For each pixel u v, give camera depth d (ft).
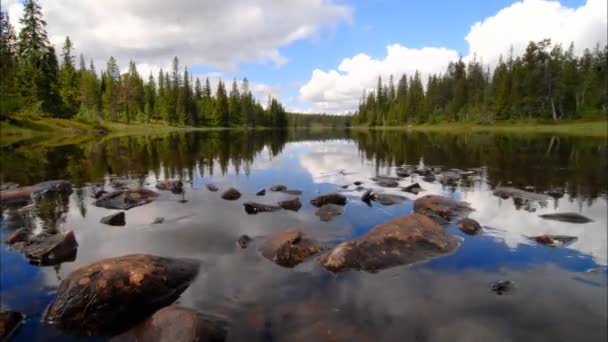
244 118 357.82
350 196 37.96
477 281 17.72
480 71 294.87
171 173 56.24
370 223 28.09
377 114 384.27
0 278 18.53
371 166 64.59
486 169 57.47
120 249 22.74
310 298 16.05
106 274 15.74
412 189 40.78
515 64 233.76
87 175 54.03
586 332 13.73
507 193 37.88
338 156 83.10
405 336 13.26
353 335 13.23
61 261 20.85
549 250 22.04
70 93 207.00
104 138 146.00
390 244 20.56
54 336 13.73
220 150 99.30
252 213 31.04
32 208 33.47
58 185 42.06
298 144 127.85
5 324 13.76
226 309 15.17
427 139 143.95
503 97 219.20
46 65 193.36
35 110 174.60
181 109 293.23
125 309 14.90
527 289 16.98
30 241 23.30
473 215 30.14
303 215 30.30
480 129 209.77
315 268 19.16
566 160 65.46
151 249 22.61
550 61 197.36
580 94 197.06
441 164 65.62
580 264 20.02
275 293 16.55
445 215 29.53
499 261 20.26
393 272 18.60
